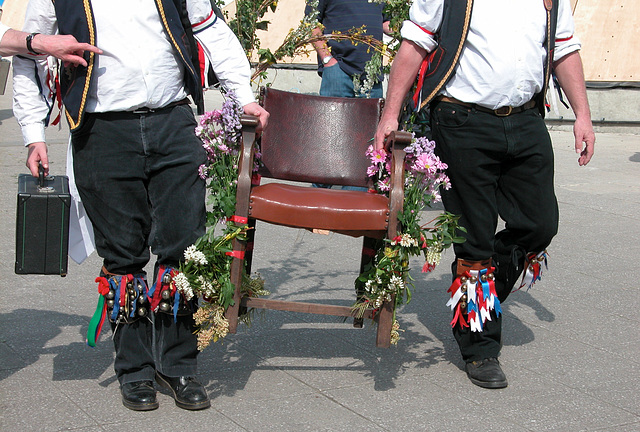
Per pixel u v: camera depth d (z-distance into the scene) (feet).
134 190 9.46
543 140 10.84
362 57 19.51
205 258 9.38
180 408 9.79
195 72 9.62
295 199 9.86
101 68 9.17
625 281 16.11
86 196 9.48
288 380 10.75
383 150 10.94
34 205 9.44
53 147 28.68
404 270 9.91
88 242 10.60
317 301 14.07
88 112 9.27
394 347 12.22
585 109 11.54
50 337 11.85
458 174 10.79
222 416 9.59
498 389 10.78
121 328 9.79
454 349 12.28
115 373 10.69
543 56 10.81
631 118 39.29
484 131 10.59
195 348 10.03
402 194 9.74
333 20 19.53
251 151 9.70
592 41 39.27
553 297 14.98
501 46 10.43
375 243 11.53
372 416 9.78
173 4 9.46
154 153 9.47
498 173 11.02
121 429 9.14
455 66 10.64
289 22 45.34
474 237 10.93
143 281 9.78
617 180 26.96
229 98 10.12
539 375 11.34
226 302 9.63
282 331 12.60
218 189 9.98
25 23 9.43
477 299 10.90
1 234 17.35
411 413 9.92
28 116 9.66
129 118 9.32
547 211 11.02
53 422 9.22
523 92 10.53
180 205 9.58
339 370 11.19
